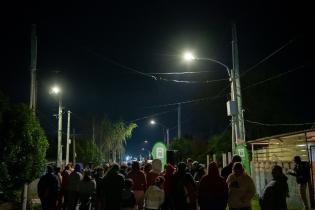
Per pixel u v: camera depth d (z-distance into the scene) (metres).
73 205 15.62
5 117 17.09
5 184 16.92
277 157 24.48
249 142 24.83
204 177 9.86
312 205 15.79
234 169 9.80
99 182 14.71
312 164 16.86
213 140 39.94
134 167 12.95
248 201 9.57
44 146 18.42
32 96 18.69
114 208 11.04
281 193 9.25
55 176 14.70
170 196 10.94
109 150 52.88
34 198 24.28
